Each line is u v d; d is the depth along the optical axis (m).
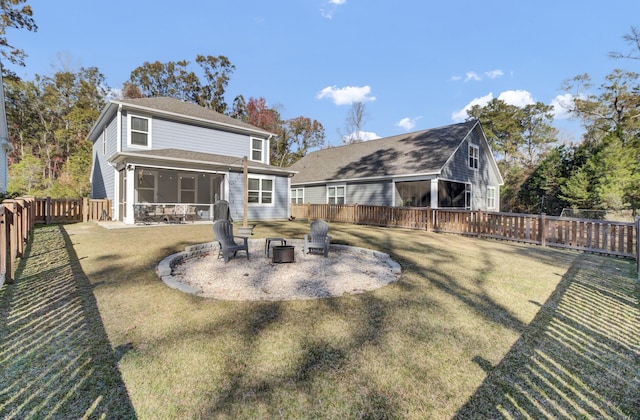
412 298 3.93
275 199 15.71
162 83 33.22
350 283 4.69
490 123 35.28
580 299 3.97
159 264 5.16
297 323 3.13
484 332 3.00
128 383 2.13
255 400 1.99
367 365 2.40
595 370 2.39
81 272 4.77
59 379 2.15
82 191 19.88
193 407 1.92
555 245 8.10
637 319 3.36
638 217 5.11
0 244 3.85
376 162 18.39
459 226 10.51
